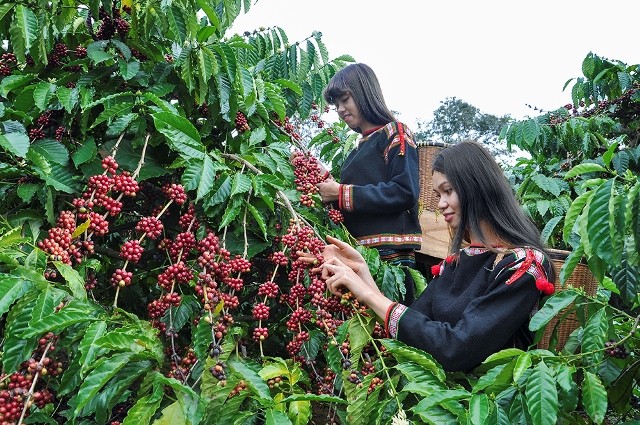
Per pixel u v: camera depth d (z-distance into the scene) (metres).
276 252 1.75
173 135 1.62
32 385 1.14
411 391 1.37
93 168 1.65
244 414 1.31
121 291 2.05
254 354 2.07
